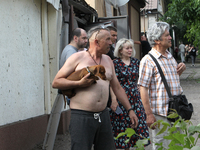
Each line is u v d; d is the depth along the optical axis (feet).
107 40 9.56
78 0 20.80
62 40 17.84
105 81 9.64
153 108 10.89
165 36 10.76
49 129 14.74
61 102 16.08
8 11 14.25
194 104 27.45
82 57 9.62
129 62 14.03
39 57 17.37
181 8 45.44
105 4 32.07
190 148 5.38
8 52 14.10
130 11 41.93
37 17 17.34
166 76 10.77
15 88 14.60
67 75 9.47
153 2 88.58
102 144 9.77
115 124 13.42
